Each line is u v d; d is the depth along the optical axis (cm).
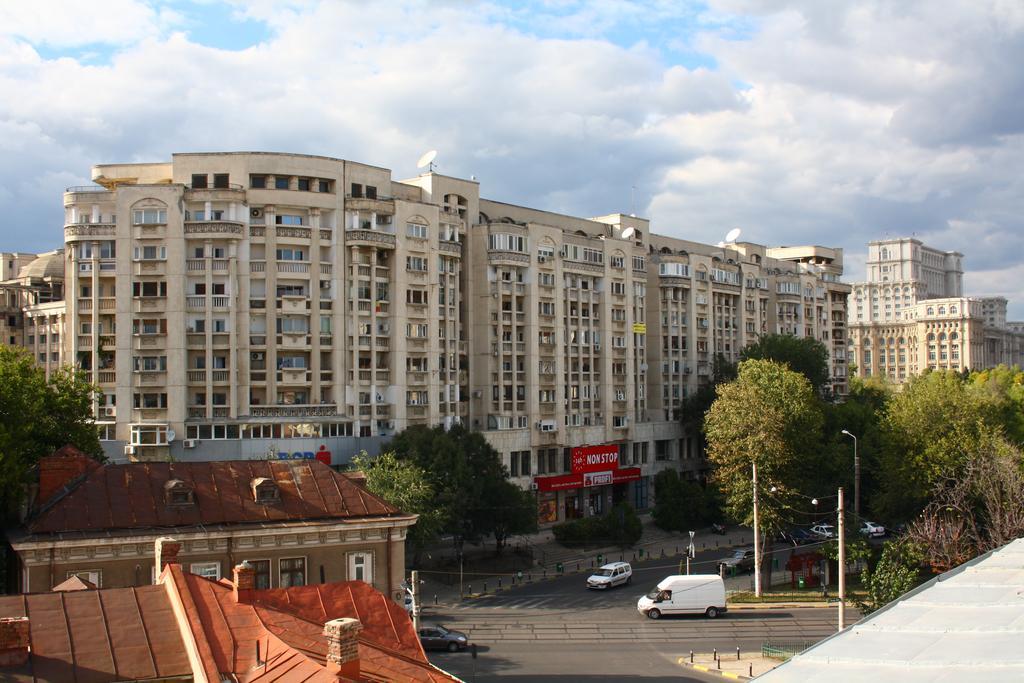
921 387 9819
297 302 9325
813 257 17925
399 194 10494
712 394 13588
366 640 3098
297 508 4769
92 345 9206
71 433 6744
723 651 6294
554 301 11838
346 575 4731
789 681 2675
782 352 13525
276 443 9000
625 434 12794
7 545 4909
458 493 8412
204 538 4438
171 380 9031
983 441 8431
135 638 2914
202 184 9412
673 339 14038
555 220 12781
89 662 2783
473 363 11150
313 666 2564
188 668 2827
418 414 10031
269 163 9419
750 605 7731
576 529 10262
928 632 3097
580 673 5669
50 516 4375
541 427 11438
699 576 7456
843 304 18125
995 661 2695
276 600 3238
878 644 2997
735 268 15388
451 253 10550
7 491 5125
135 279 9138
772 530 8919
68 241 9312
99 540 4272
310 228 9469
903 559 6644
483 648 6291
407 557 8869
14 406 6028
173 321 9075
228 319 9169
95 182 10050
